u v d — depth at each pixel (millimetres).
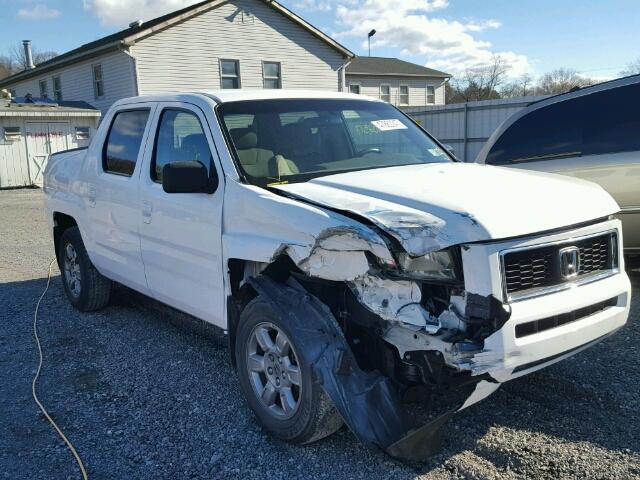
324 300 3361
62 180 6148
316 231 3053
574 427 3488
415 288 2828
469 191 3258
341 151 4340
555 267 3074
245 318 3570
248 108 4254
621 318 3385
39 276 7906
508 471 3092
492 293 2807
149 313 6062
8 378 4535
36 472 3270
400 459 3033
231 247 3639
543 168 6156
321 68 28578
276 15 26750
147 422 3775
